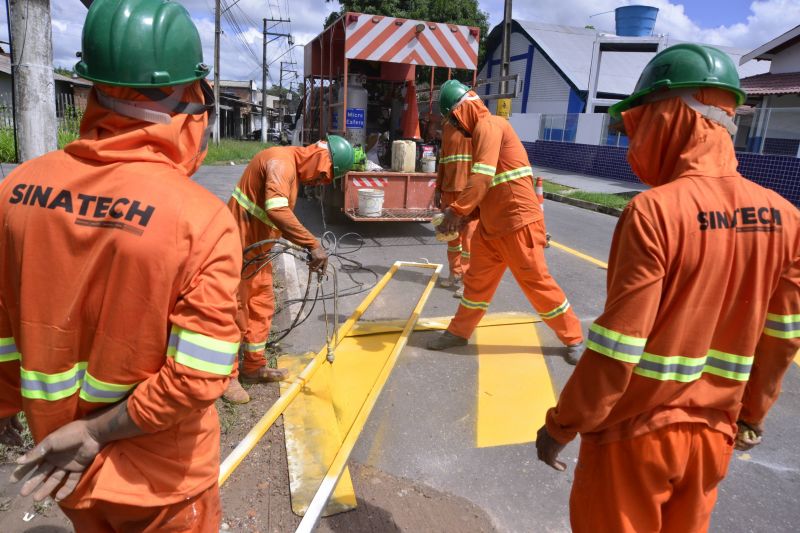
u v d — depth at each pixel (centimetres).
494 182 390
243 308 351
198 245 124
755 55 1642
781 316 153
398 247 786
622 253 149
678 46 163
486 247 409
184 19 138
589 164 1806
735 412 158
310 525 234
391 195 796
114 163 129
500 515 269
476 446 322
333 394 363
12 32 511
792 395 390
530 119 2150
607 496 160
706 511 162
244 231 349
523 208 385
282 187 330
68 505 134
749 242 147
